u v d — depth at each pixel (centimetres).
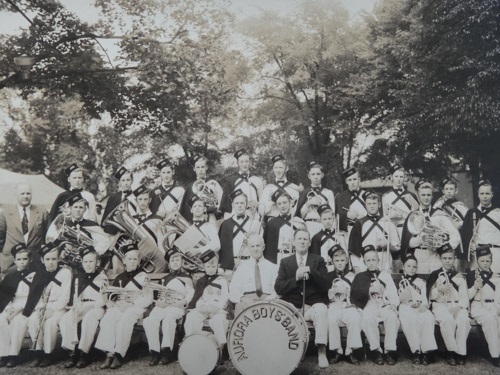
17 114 948
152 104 898
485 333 707
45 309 727
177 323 713
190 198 796
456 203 785
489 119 813
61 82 935
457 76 833
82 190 820
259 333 628
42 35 934
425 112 830
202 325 707
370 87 848
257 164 834
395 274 733
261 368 623
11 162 942
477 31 823
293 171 820
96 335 715
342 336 693
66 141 938
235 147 859
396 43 845
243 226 757
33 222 806
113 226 771
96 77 923
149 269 752
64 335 711
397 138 833
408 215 763
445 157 825
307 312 689
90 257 746
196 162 818
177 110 889
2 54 936
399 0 843
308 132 848
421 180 808
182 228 772
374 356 688
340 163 830
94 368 696
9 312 730
